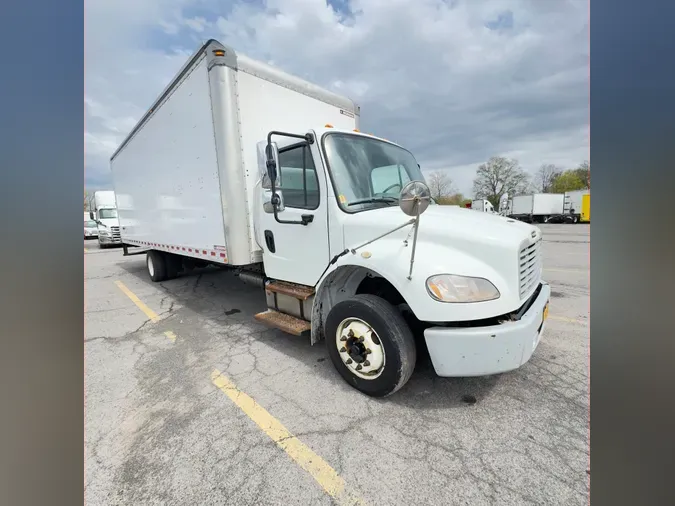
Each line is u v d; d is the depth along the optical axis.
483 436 2.24
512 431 2.28
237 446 2.22
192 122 4.37
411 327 2.95
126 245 8.74
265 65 4.11
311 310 3.27
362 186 3.22
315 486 1.90
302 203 3.27
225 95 3.74
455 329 2.25
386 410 2.55
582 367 3.10
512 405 2.56
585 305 5.01
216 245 4.28
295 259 3.40
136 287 7.28
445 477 1.93
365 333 2.66
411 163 4.02
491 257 2.34
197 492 1.88
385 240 2.63
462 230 2.44
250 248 4.03
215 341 4.05
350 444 2.21
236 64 3.82
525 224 2.98
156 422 2.49
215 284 7.44
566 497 1.76
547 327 4.10
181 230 5.20
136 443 2.27
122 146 7.66
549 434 2.24
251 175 3.98
